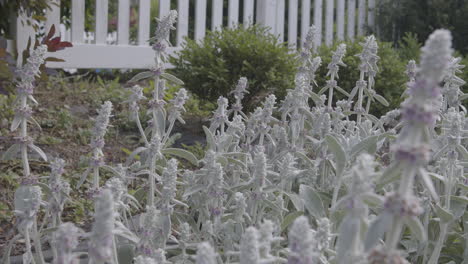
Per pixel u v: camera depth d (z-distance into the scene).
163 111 2.49
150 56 7.57
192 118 6.10
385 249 0.96
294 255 1.05
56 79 7.18
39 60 1.95
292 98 2.56
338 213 1.85
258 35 6.06
